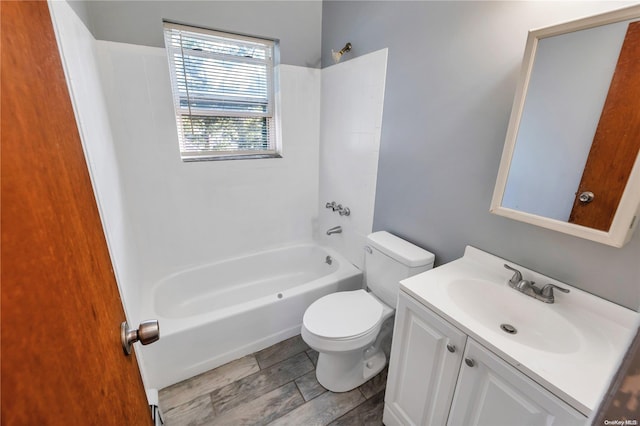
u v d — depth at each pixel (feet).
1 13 1.06
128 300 4.42
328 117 7.50
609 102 2.70
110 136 5.10
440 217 4.81
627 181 2.61
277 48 6.95
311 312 4.99
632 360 1.06
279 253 8.32
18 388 0.91
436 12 4.29
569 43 2.90
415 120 4.98
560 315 3.10
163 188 6.39
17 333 0.95
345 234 7.57
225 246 7.62
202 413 4.69
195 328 5.17
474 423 3.08
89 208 1.90
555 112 3.09
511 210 3.62
